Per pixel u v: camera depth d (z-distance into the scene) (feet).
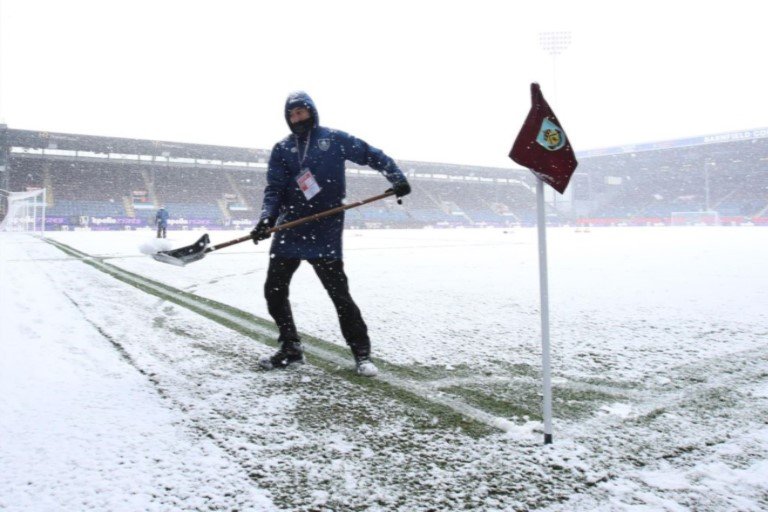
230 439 6.42
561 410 7.42
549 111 6.79
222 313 14.74
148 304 16.11
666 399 7.88
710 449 6.13
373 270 27.89
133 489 5.23
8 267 27.02
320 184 9.38
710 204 178.70
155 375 8.96
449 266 30.19
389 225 156.46
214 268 28.07
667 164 195.93
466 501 5.01
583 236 79.71
